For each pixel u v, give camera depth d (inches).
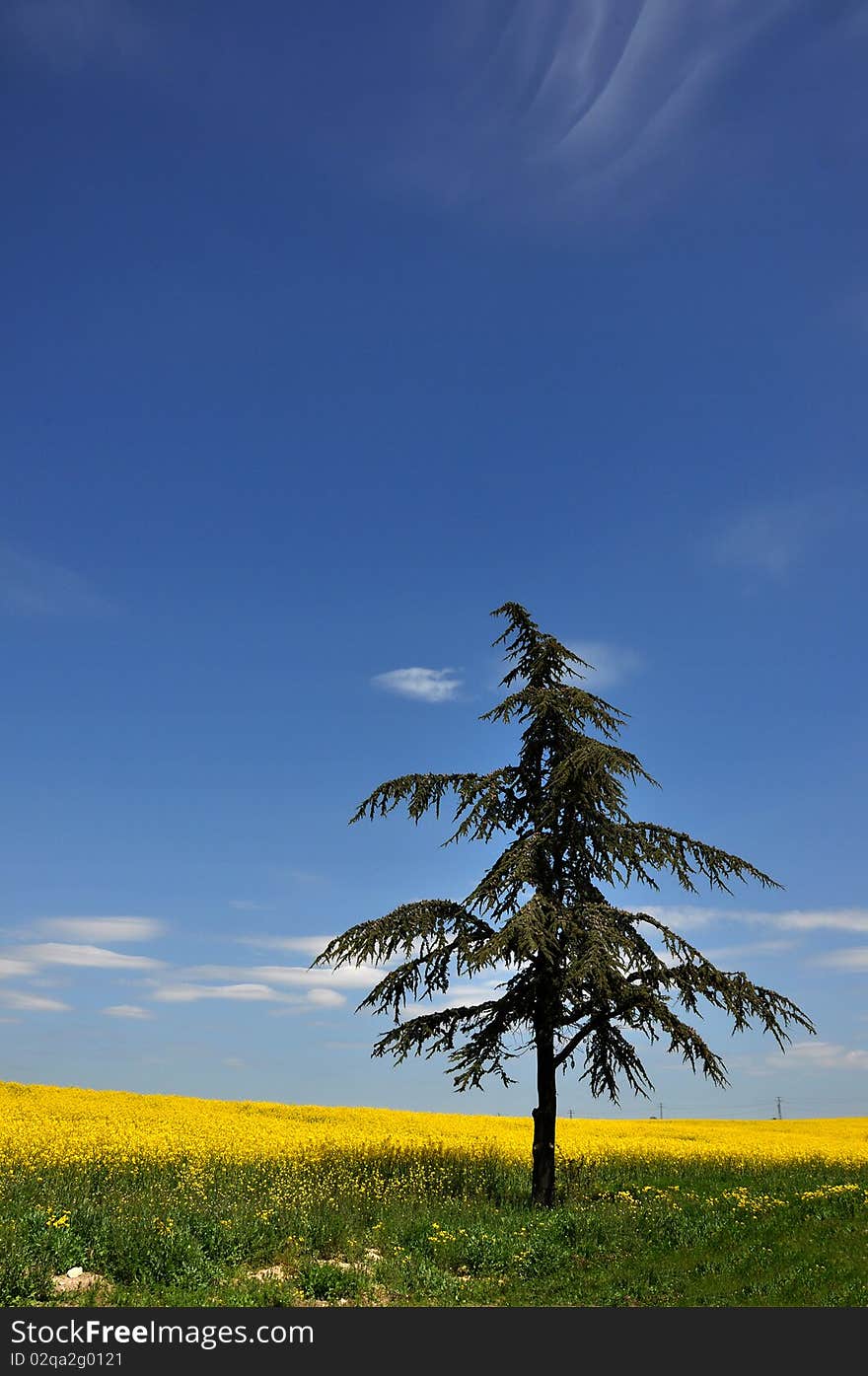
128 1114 1181.1
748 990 693.3
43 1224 464.1
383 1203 625.6
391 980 737.0
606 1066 743.1
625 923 697.0
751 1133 1565.0
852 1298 416.2
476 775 784.9
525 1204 665.6
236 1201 583.8
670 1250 523.8
